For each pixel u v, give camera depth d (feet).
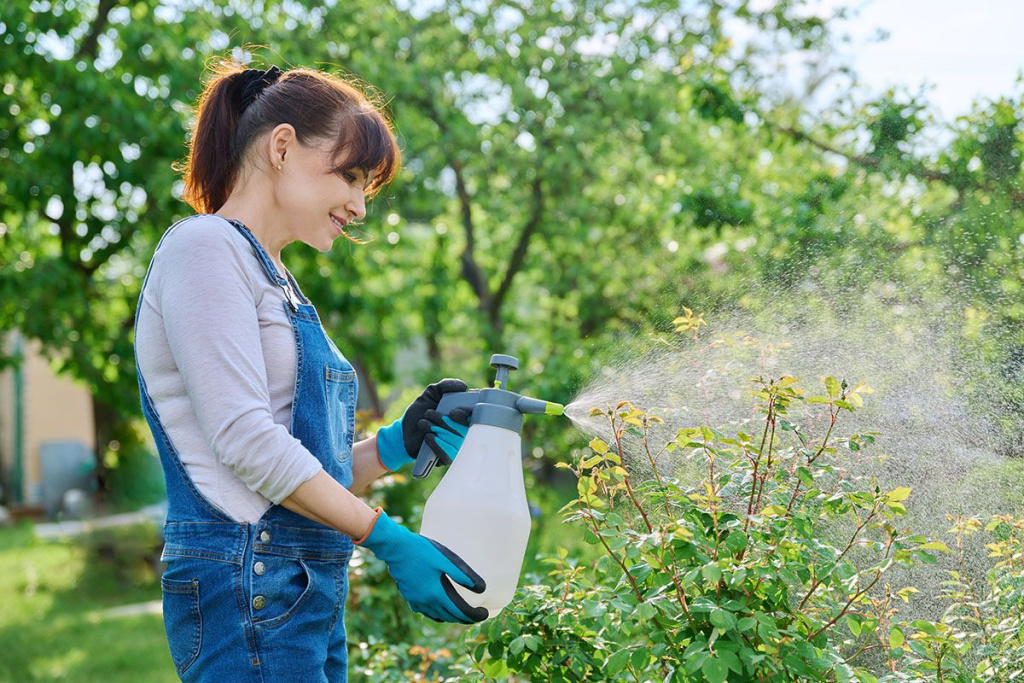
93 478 40.73
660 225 23.67
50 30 23.94
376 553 5.05
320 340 5.43
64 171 24.98
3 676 17.66
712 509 5.77
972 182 13.60
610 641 6.11
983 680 6.00
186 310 4.86
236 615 4.87
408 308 27.14
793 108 20.53
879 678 6.33
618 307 24.72
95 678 17.51
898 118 15.55
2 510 45.68
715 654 5.15
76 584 27.14
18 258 26.73
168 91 24.18
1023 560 6.76
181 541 4.98
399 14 25.66
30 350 48.73
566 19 25.05
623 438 6.59
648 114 24.84
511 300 28.91
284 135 5.33
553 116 24.95
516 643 6.06
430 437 5.90
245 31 23.36
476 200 26.50
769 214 17.87
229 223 5.19
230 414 4.74
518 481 5.66
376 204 24.38
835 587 6.19
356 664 10.07
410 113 25.23
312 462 4.84
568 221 25.67
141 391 5.17
